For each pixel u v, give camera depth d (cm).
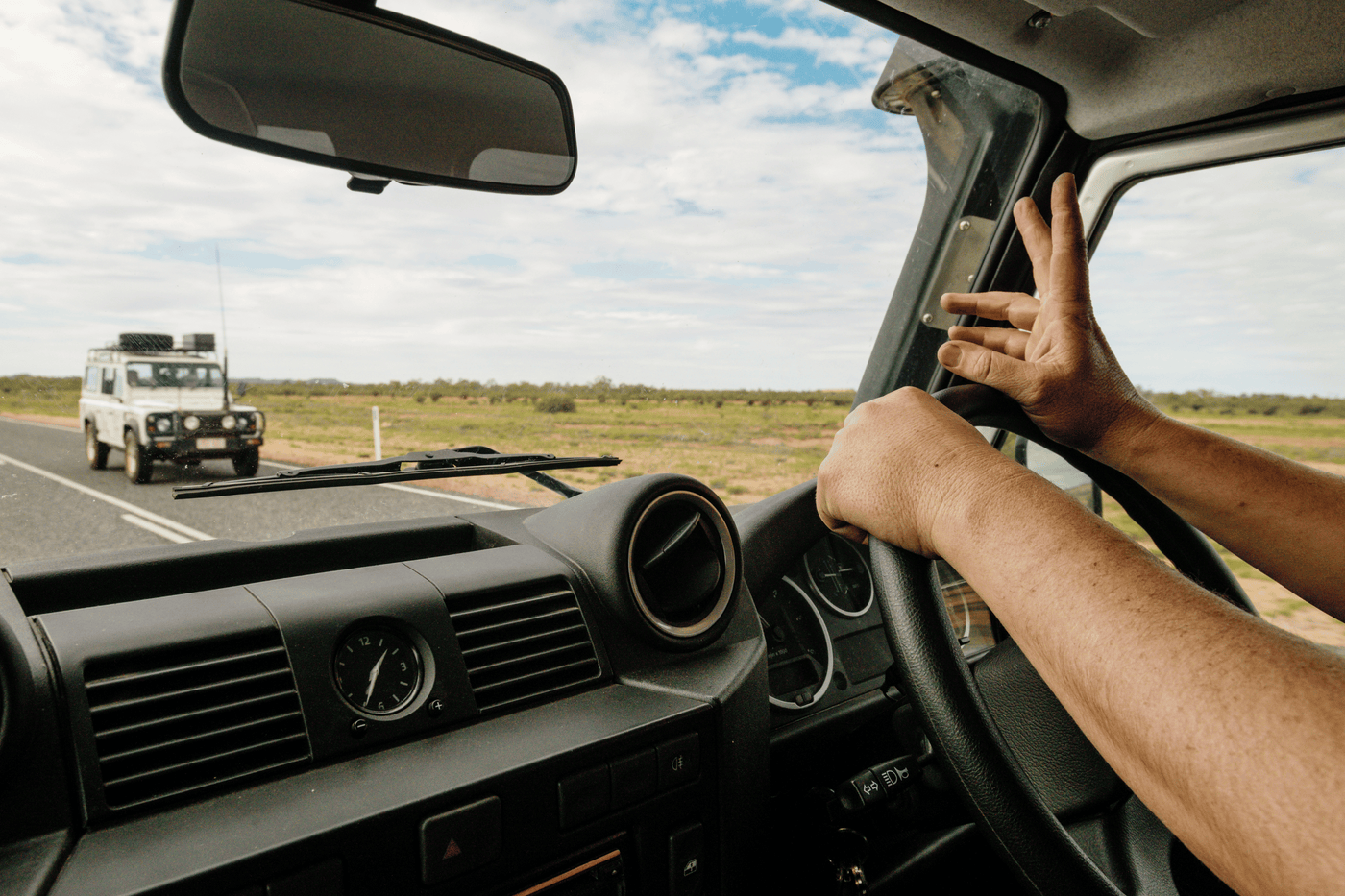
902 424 54
